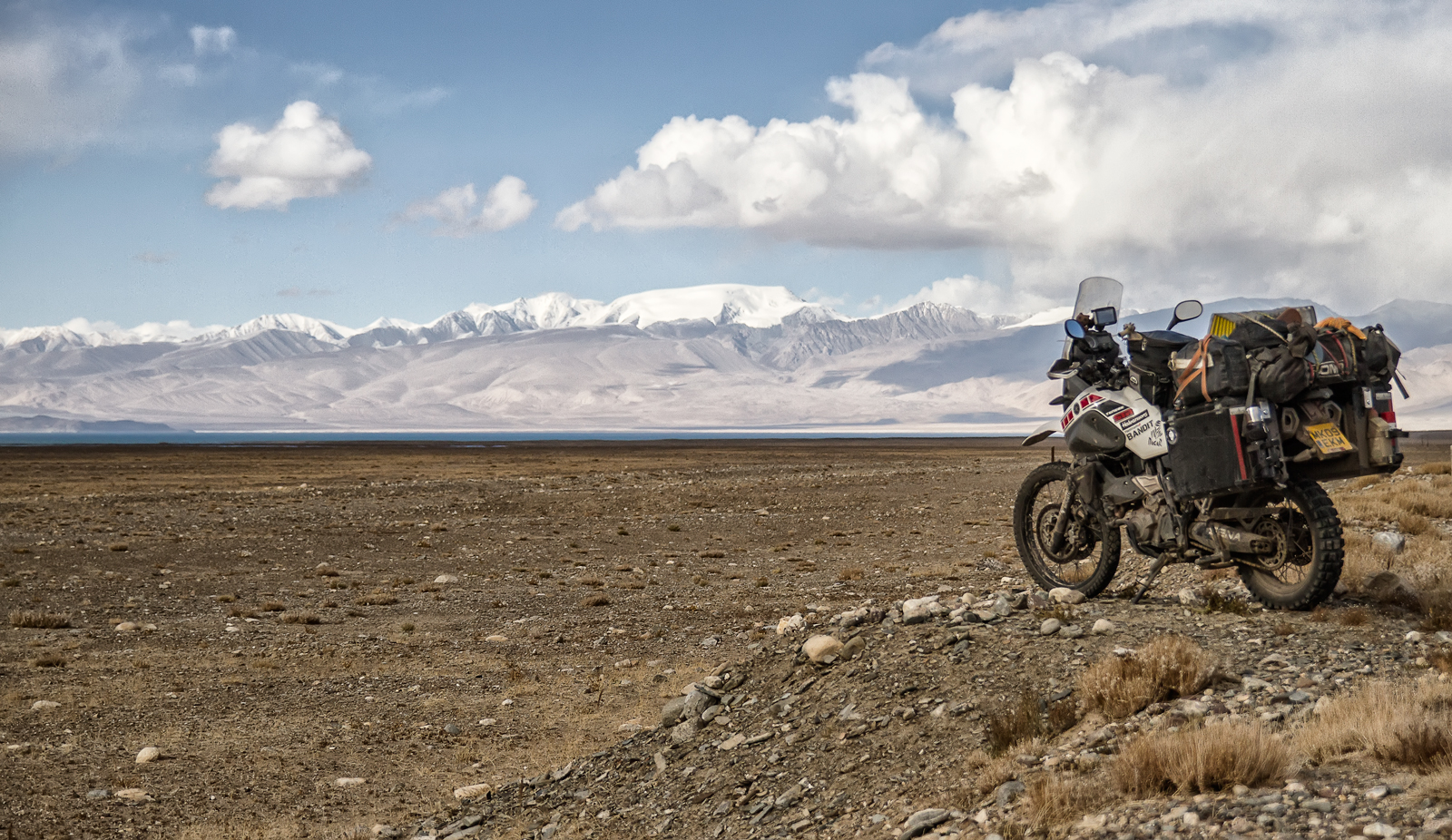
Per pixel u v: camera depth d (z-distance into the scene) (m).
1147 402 9.26
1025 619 8.80
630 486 51.88
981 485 47.34
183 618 17.61
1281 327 8.09
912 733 7.03
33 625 16.61
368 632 16.50
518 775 9.82
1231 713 6.39
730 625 16.72
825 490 46.50
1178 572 12.34
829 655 8.71
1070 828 5.21
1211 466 8.58
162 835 8.19
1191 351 8.88
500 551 27.31
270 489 53.34
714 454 130.75
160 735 10.88
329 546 28.03
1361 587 9.23
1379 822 4.59
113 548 26.81
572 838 7.32
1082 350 10.04
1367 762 5.29
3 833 7.98
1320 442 7.99
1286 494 8.52
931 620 9.09
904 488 46.88
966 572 20.75
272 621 17.36
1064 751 6.20
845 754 7.04
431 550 27.47
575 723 11.53
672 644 15.53
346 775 9.84
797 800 6.63
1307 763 5.43
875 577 21.20
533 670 14.02
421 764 10.21
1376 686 6.18
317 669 13.99
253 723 11.44
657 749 8.72
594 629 16.75
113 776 9.51
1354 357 7.99
